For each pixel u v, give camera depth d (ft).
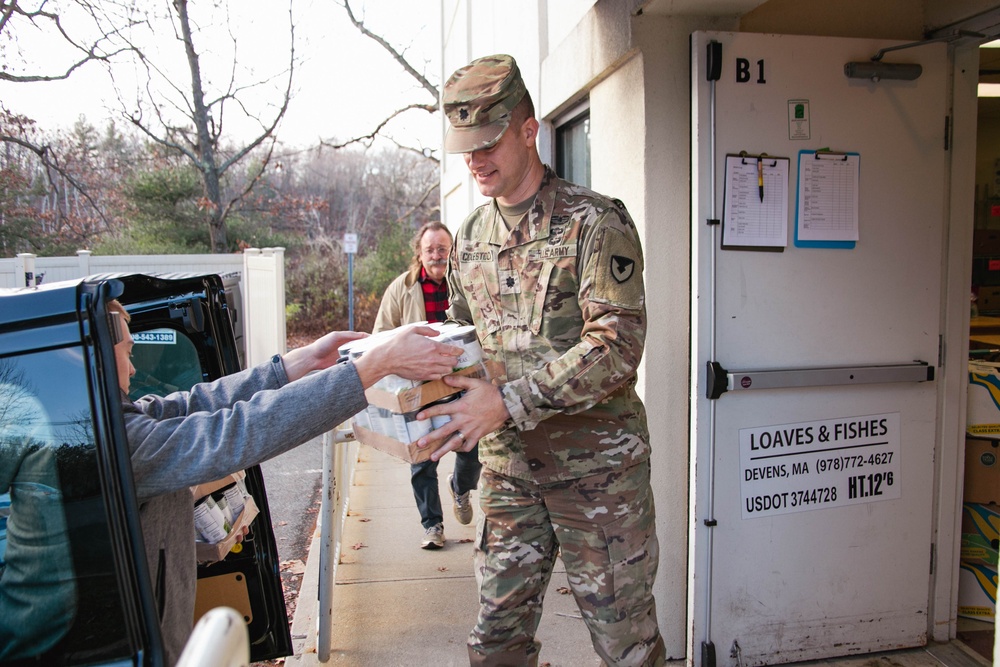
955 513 9.52
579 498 7.02
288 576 14.28
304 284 64.28
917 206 9.09
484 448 7.55
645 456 7.25
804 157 8.77
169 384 7.48
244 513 7.06
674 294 9.11
